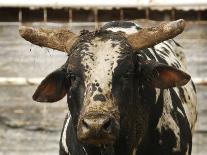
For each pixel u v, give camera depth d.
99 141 9.05
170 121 11.23
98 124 8.93
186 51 19.52
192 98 12.69
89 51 9.71
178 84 10.33
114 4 17.59
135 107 10.16
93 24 18.17
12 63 19.50
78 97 9.65
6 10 19.31
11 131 18.44
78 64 9.68
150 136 10.91
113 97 9.48
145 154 10.88
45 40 10.44
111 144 9.71
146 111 10.62
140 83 10.32
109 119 9.09
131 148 10.38
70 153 11.08
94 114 9.05
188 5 17.67
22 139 18.31
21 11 19.06
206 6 17.73
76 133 10.01
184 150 11.49
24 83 17.09
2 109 18.77
